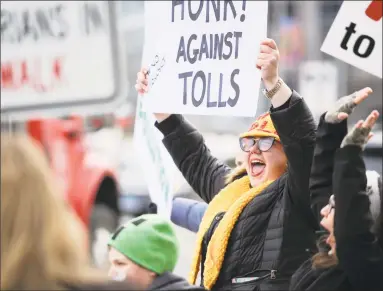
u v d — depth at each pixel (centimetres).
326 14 3356
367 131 679
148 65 906
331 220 703
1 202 544
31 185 549
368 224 683
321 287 710
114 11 891
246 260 798
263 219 797
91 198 1656
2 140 564
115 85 893
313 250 779
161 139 955
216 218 836
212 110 839
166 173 953
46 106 908
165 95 884
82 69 896
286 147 771
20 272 536
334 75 2917
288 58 3319
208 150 934
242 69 818
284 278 784
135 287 569
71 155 1611
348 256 684
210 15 845
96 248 1702
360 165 683
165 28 885
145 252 706
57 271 537
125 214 2053
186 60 866
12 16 910
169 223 722
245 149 830
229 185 849
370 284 691
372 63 788
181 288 691
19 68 909
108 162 1727
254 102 809
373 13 785
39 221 542
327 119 712
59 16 898
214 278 811
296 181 771
